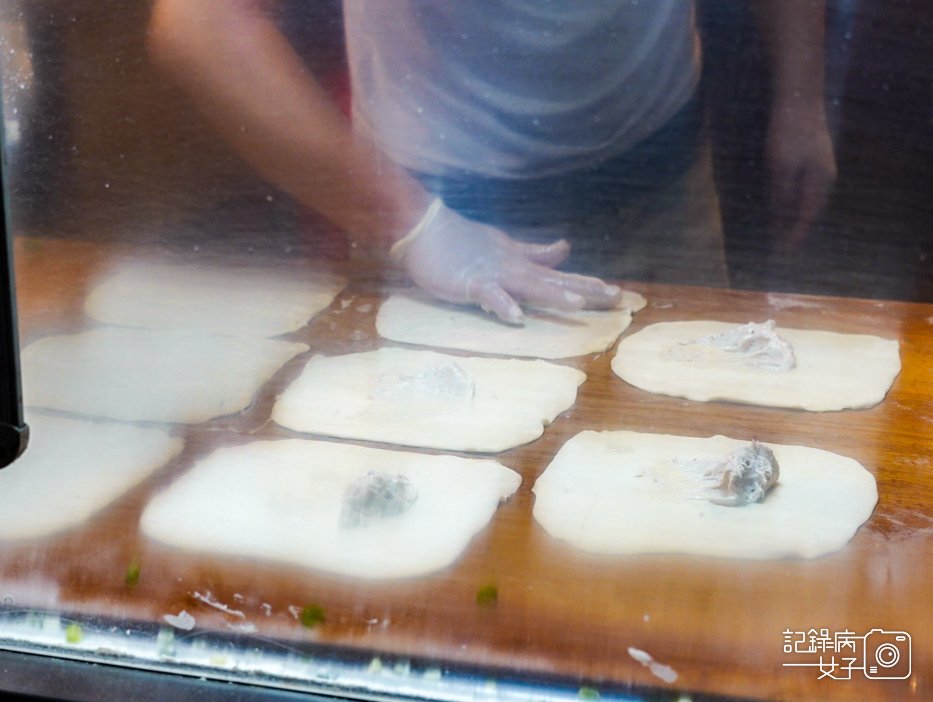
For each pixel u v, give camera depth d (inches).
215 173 50.8
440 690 36.4
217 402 46.2
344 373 48.3
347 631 37.4
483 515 41.1
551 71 51.3
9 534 40.1
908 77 49.1
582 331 51.8
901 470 43.4
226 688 36.5
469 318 52.8
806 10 49.0
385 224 53.7
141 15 47.1
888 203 51.5
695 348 50.4
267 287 53.0
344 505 40.8
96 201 49.2
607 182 53.2
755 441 43.2
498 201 54.0
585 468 43.2
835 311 53.1
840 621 37.6
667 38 50.5
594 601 38.2
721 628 37.3
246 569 39.1
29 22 46.4
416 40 50.9
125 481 42.3
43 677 36.6
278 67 50.3
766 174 52.0
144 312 50.1
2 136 33.3
